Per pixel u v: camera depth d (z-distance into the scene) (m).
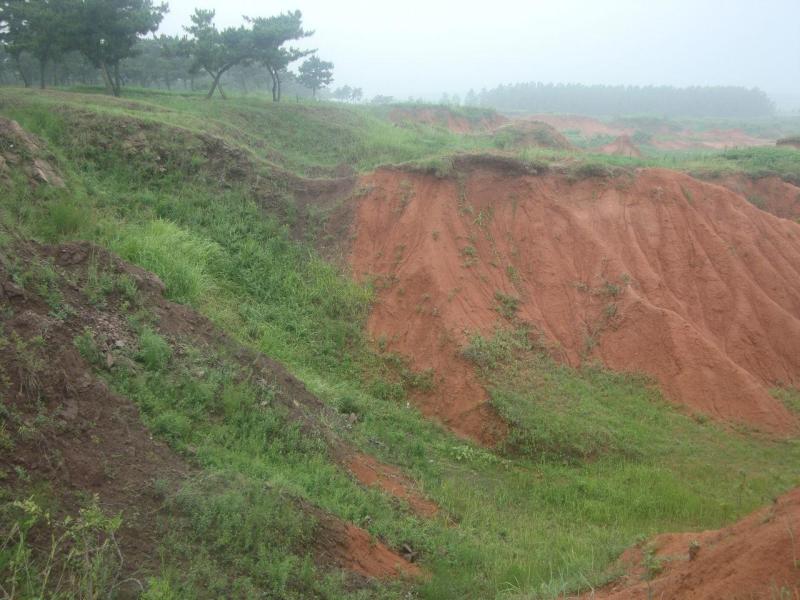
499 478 10.14
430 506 8.45
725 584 4.24
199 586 4.69
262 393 8.42
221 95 27.91
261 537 5.55
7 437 4.88
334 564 5.91
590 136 63.03
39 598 3.81
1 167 11.34
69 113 15.59
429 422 11.55
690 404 12.28
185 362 7.95
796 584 3.83
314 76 47.94
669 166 22.19
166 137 15.72
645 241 15.50
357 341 13.04
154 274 9.91
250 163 16.28
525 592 6.12
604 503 9.34
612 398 12.29
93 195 13.14
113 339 7.46
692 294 14.68
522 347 12.98
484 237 15.11
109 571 4.34
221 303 11.98
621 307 13.87
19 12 24.56
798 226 17.53
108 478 5.34
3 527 4.25
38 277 7.40
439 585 6.15
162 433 6.51
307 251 14.81
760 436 11.60
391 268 14.55
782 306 14.98
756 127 75.44
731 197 16.72
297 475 7.23
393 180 16.12
